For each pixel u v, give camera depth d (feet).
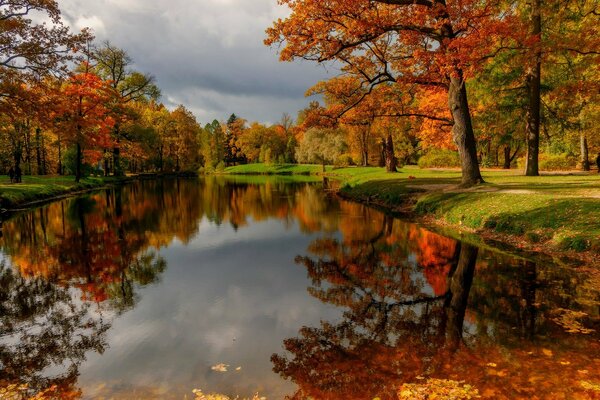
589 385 16.57
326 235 55.57
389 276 35.50
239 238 55.16
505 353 19.92
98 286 34.12
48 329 25.27
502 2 68.85
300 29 62.75
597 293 27.81
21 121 108.78
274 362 20.39
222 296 31.35
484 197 55.06
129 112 165.58
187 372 19.53
